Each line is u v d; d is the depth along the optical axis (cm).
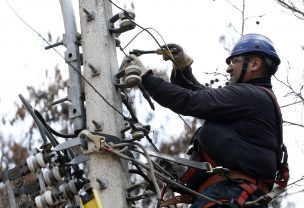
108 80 624
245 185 595
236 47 648
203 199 602
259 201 602
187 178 621
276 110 625
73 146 600
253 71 641
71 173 632
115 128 612
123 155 593
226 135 604
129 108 635
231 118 610
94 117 618
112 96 621
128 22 638
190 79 695
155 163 614
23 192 642
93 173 598
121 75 627
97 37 636
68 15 655
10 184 648
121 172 600
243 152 600
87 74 631
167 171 642
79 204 609
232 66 648
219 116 608
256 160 601
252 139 608
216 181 602
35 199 625
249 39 646
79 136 600
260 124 611
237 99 609
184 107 608
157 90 611
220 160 604
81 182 622
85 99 629
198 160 622
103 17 643
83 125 632
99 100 620
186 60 686
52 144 648
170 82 680
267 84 642
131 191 611
